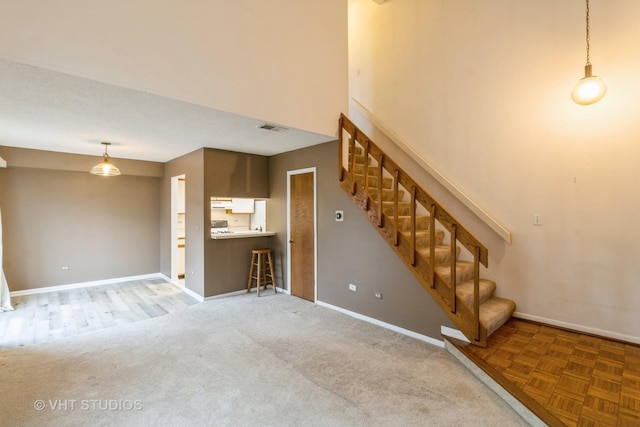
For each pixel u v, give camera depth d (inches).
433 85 168.1
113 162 223.9
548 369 98.6
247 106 125.3
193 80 110.0
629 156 114.5
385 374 106.3
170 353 120.9
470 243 113.0
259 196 215.3
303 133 154.1
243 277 207.6
